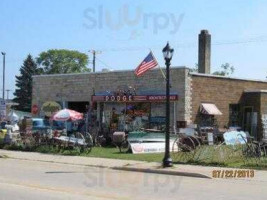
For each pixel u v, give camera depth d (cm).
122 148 2839
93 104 3700
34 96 4203
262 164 2052
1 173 1772
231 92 3525
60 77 4000
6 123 3953
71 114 3047
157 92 3331
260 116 3494
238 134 2294
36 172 1831
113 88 3594
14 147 2955
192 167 1994
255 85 3706
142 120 3400
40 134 2936
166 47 2031
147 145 2709
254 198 1284
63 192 1307
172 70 3259
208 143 2792
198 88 3300
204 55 4031
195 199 1249
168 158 2005
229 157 2159
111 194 1296
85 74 3800
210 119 3369
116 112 3556
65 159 2362
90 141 2670
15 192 1291
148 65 2866
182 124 3194
